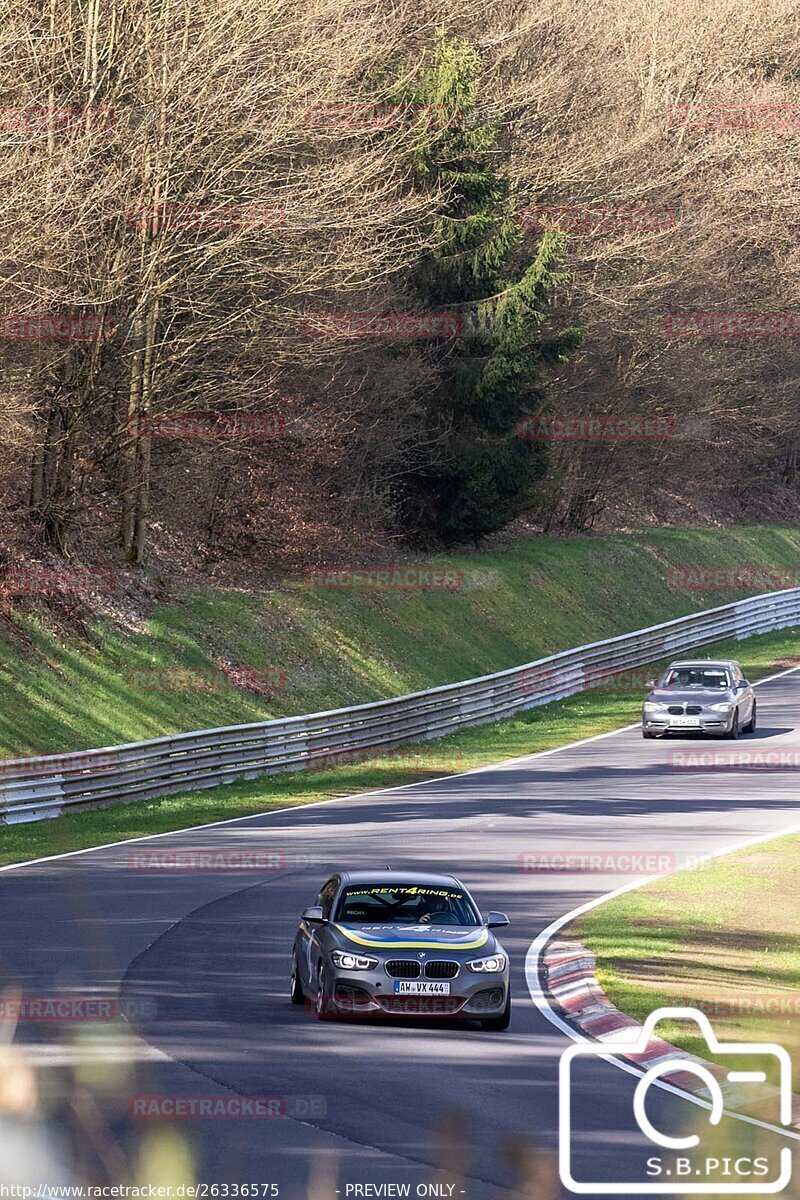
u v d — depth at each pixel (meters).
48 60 98.62
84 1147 18.86
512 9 165.62
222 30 102.12
